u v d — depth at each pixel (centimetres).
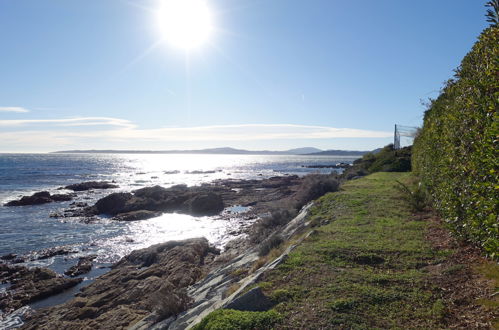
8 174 8675
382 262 680
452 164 702
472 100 581
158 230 2794
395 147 3155
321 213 1199
